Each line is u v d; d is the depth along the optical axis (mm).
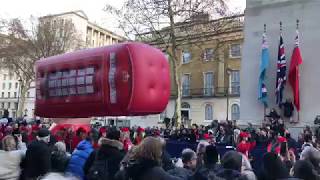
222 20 32406
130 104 10805
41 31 45750
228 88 45906
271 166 4609
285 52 22781
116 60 11016
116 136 6066
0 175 4871
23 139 12742
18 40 46969
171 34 30953
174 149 15703
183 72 50000
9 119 23281
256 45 23953
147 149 4508
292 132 21406
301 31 22422
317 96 21500
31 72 47719
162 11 31062
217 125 23500
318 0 22141
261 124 21547
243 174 5414
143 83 10922
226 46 44594
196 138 19359
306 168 4715
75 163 6254
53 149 7121
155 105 11273
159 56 11453
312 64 21875
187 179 5594
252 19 24297
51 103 13148
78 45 49219
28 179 4922
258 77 23562
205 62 48188
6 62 48500
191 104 49156
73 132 12984
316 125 20031
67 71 12438
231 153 5578
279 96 22016
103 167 5824
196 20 31188
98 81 11328
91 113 11906
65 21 50469
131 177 4512
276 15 23406
